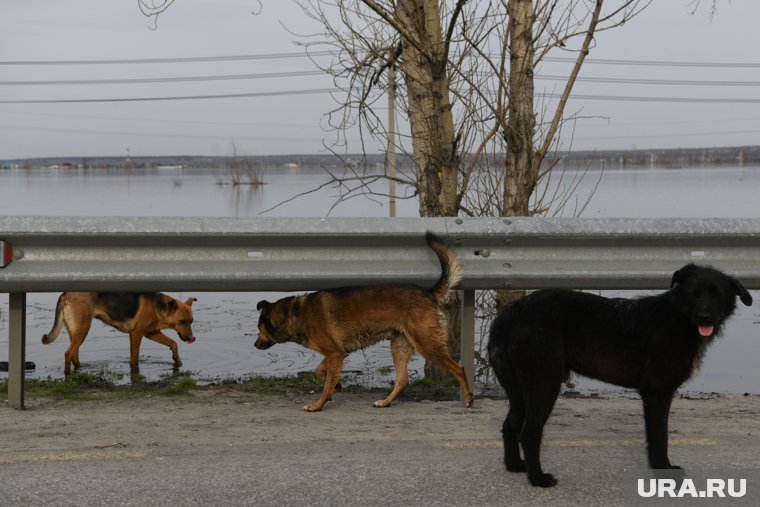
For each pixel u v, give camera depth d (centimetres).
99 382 835
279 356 1177
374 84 983
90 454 518
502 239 695
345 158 1016
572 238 693
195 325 1448
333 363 723
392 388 845
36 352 1221
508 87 930
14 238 654
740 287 479
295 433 600
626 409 702
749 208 4422
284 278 679
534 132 934
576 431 611
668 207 4509
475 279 695
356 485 458
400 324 713
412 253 706
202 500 433
